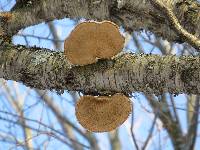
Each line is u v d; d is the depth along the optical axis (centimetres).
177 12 119
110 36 103
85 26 102
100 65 106
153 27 122
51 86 112
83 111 108
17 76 115
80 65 108
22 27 129
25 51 117
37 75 112
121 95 106
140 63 104
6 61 116
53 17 128
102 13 124
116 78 105
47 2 127
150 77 103
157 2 102
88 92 108
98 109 108
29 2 129
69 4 125
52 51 115
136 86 105
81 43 103
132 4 121
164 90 103
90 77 106
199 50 98
